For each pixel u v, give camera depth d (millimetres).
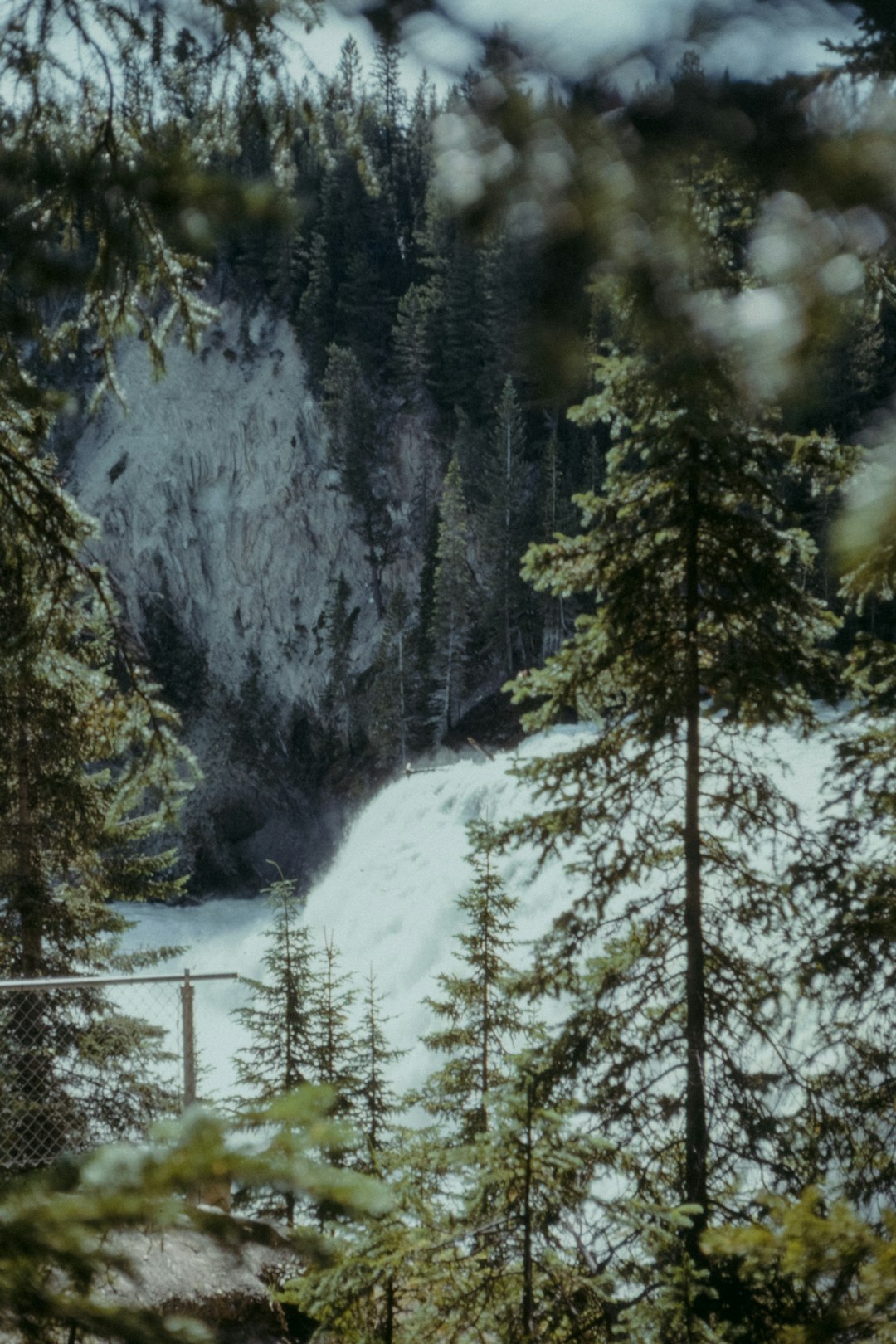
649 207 1186
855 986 6332
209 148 2918
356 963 22047
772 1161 6207
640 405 6492
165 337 4129
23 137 2787
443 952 19188
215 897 50938
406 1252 4566
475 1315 4625
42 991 9953
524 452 49719
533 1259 4883
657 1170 6414
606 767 7203
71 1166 1400
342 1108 8391
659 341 1271
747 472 6910
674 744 7043
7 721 9875
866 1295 2404
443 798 26094
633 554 7254
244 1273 6133
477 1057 8680
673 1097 6621
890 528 1288
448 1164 4789
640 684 7086
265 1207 7270
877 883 6363
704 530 7145
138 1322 1437
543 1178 4750
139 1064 9945
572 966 6973
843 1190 5727
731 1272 4715
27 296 2613
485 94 1190
